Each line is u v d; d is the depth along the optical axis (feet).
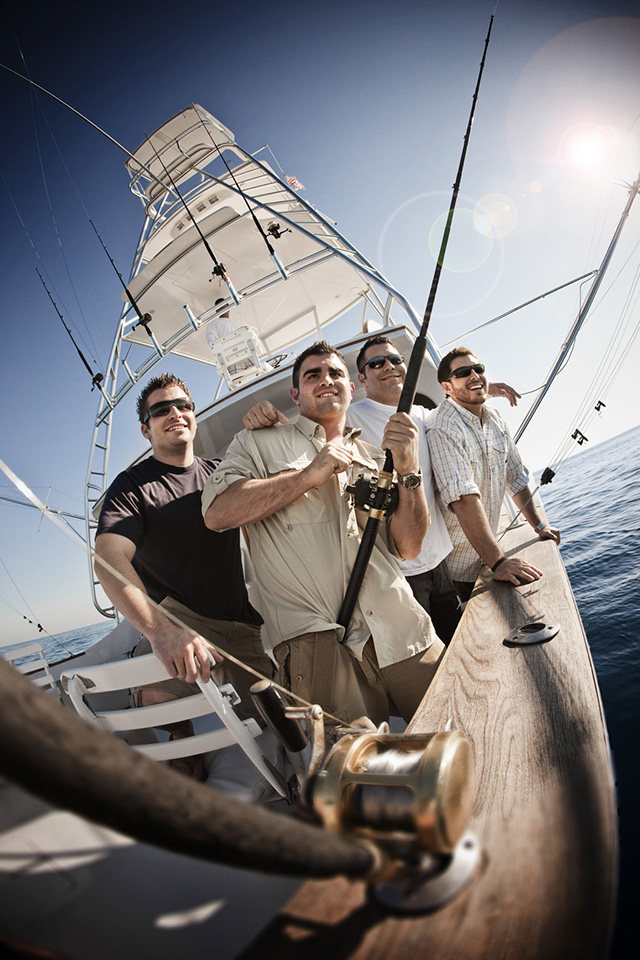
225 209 15.16
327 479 5.33
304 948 1.42
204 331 19.04
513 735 2.52
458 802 1.60
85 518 14.30
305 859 1.14
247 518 5.41
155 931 1.65
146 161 18.44
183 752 4.60
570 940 1.31
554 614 4.47
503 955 1.31
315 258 14.64
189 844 0.97
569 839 1.67
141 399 7.88
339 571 5.49
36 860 1.68
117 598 6.06
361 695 5.18
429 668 5.45
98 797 0.88
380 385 9.59
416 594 8.00
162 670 4.68
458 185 4.81
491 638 4.16
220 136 18.30
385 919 1.47
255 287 14.67
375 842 1.58
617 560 12.25
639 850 3.93
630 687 6.65
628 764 5.17
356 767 1.78
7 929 1.52
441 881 1.54
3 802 1.78
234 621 6.98
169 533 7.15
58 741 0.85
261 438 6.07
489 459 8.53
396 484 5.43
